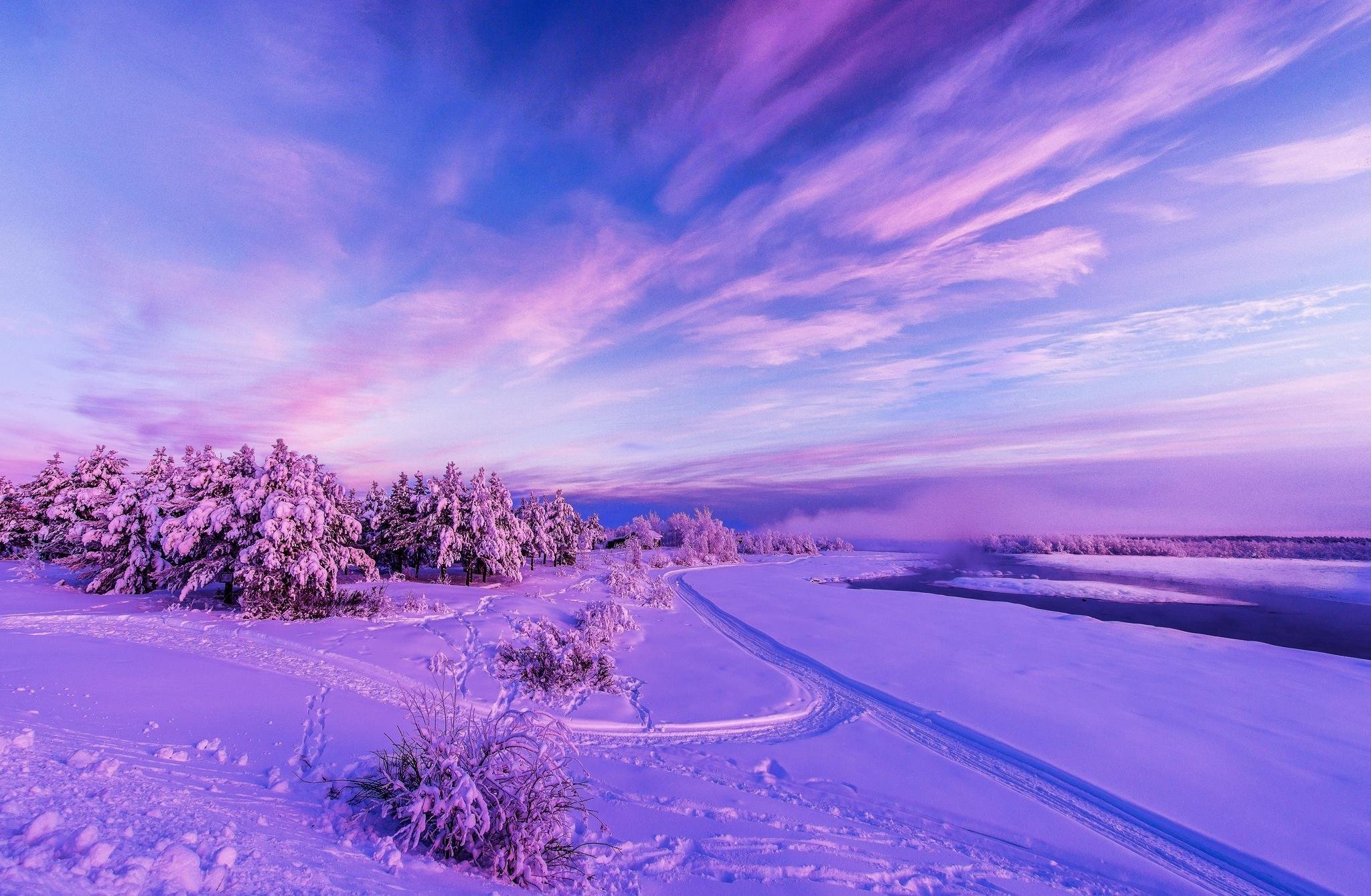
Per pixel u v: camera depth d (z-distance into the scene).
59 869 2.41
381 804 5.14
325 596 19.88
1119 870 6.23
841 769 8.74
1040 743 9.70
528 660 13.09
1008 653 16.58
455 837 4.68
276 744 7.28
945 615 23.94
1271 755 9.17
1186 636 19.16
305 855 3.63
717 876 5.31
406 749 5.69
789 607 26.23
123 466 34.94
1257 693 12.53
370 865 3.86
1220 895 5.84
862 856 6.06
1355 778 8.38
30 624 16.19
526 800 4.85
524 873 4.50
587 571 41.84
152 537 23.42
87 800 3.57
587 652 13.06
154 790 4.25
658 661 15.26
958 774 8.65
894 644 17.89
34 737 5.46
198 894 2.61
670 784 7.65
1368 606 27.30
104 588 23.61
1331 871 6.20
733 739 10.00
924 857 6.21
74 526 28.11
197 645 14.27
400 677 12.20
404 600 22.58
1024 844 6.71
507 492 34.03
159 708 8.39
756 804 7.22
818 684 13.57
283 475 21.11
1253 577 41.00
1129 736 10.01
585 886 4.76
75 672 10.24
